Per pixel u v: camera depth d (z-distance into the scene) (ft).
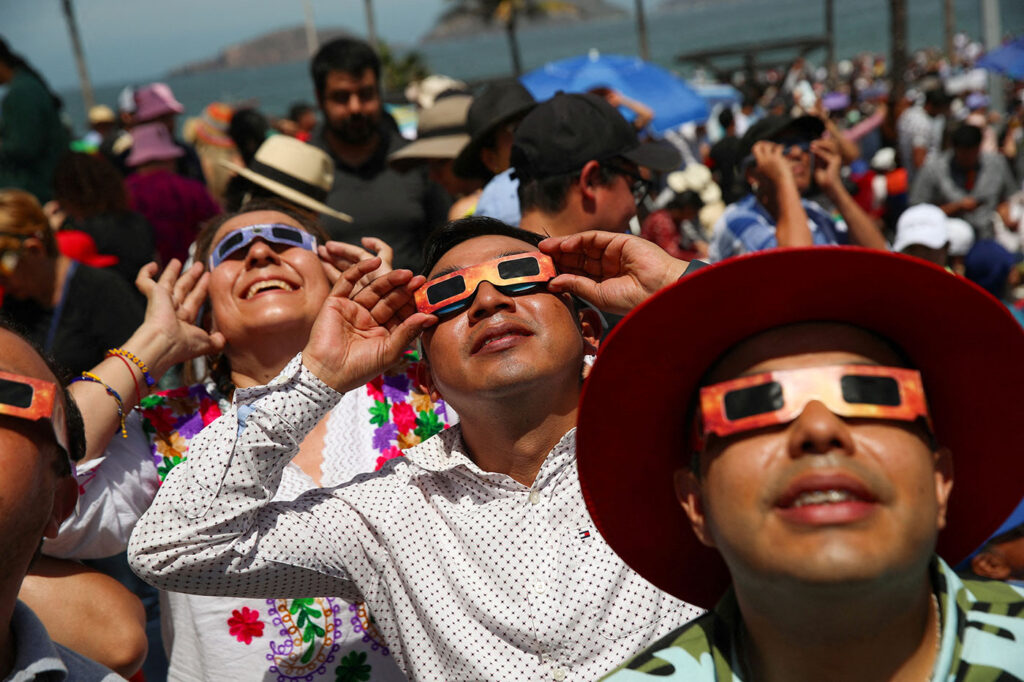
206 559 6.71
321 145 17.76
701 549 5.44
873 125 42.24
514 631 6.56
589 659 6.54
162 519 6.77
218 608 8.02
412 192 17.72
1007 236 29.37
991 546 8.81
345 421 8.87
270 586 6.92
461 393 6.89
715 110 65.57
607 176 10.39
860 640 4.37
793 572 4.09
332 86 16.88
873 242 14.75
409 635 6.95
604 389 4.84
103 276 14.58
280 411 6.87
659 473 5.22
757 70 83.51
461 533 6.79
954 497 4.99
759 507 4.25
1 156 25.59
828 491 4.14
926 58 141.90
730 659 4.88
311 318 9.24
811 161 14.92
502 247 7.23
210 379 9.27
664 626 6.63
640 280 7.25
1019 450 4.70
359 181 17.52
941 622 4.51
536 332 6.85
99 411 8.10
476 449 7.22
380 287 7.18
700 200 26.48
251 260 9.13
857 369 4.26
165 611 8.77
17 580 5.24
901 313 4.46
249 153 27.14
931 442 4.50
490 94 14.34
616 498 5.23
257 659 7.95
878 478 4.14
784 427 4.29
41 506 5.20
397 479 7.29
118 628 8.10
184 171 29.91
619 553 5.37
